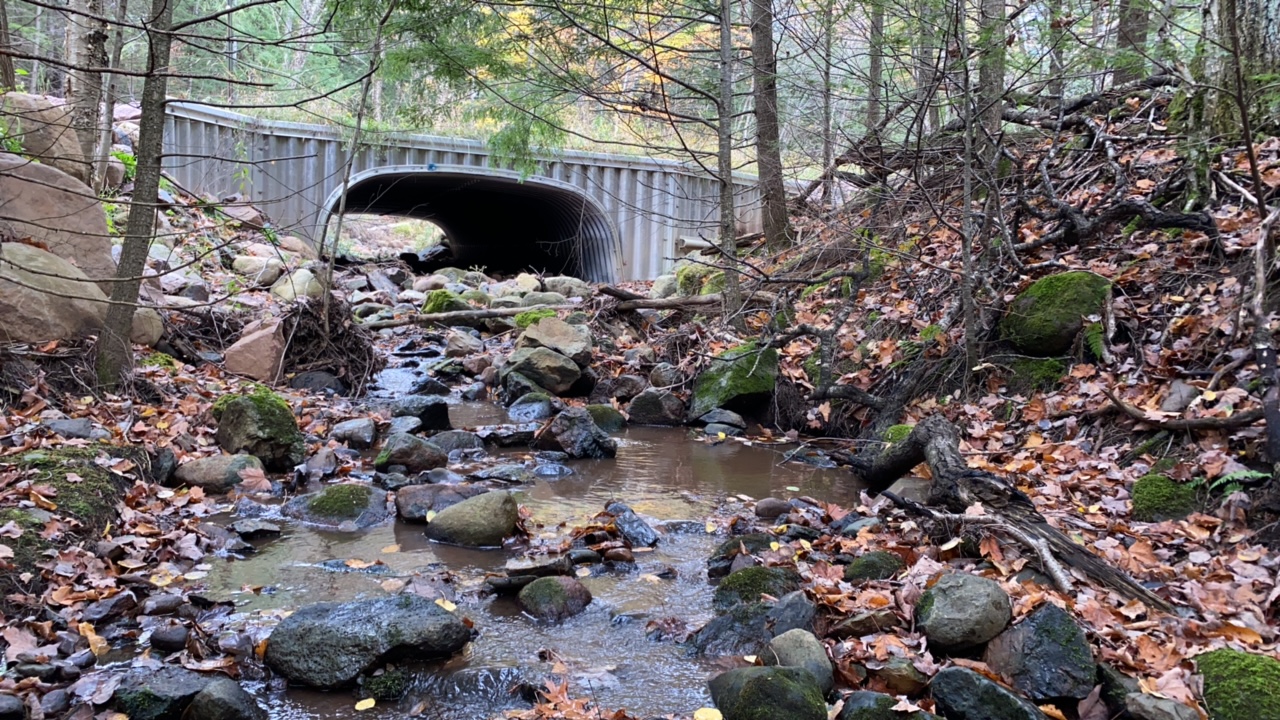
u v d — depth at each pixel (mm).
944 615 3680
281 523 5395
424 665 3705
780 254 11477
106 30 11242
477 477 6434
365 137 16516
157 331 8141
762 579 4344
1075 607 3855
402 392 9203
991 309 7457
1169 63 8211
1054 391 6688
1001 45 6805
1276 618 3863
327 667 3549
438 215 25281
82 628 3729
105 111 12250
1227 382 5570
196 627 3852
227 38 4348
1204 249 6820
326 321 9109
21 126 8969
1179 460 5305
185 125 15211
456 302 12359
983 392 7125
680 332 10078
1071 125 9516
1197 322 6156
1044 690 3338
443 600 4312
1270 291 5918
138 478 5453
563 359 9250
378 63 5000
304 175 16609
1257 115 7352
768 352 8594
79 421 5836
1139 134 8531
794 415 8312
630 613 4270
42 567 4090
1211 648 3568
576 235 21531
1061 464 5773
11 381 6090
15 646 3498
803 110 12977
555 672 3672
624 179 19234
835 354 8555
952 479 5012
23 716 3080
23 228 7137
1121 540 4742
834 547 5008
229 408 6355
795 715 3176
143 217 6562
